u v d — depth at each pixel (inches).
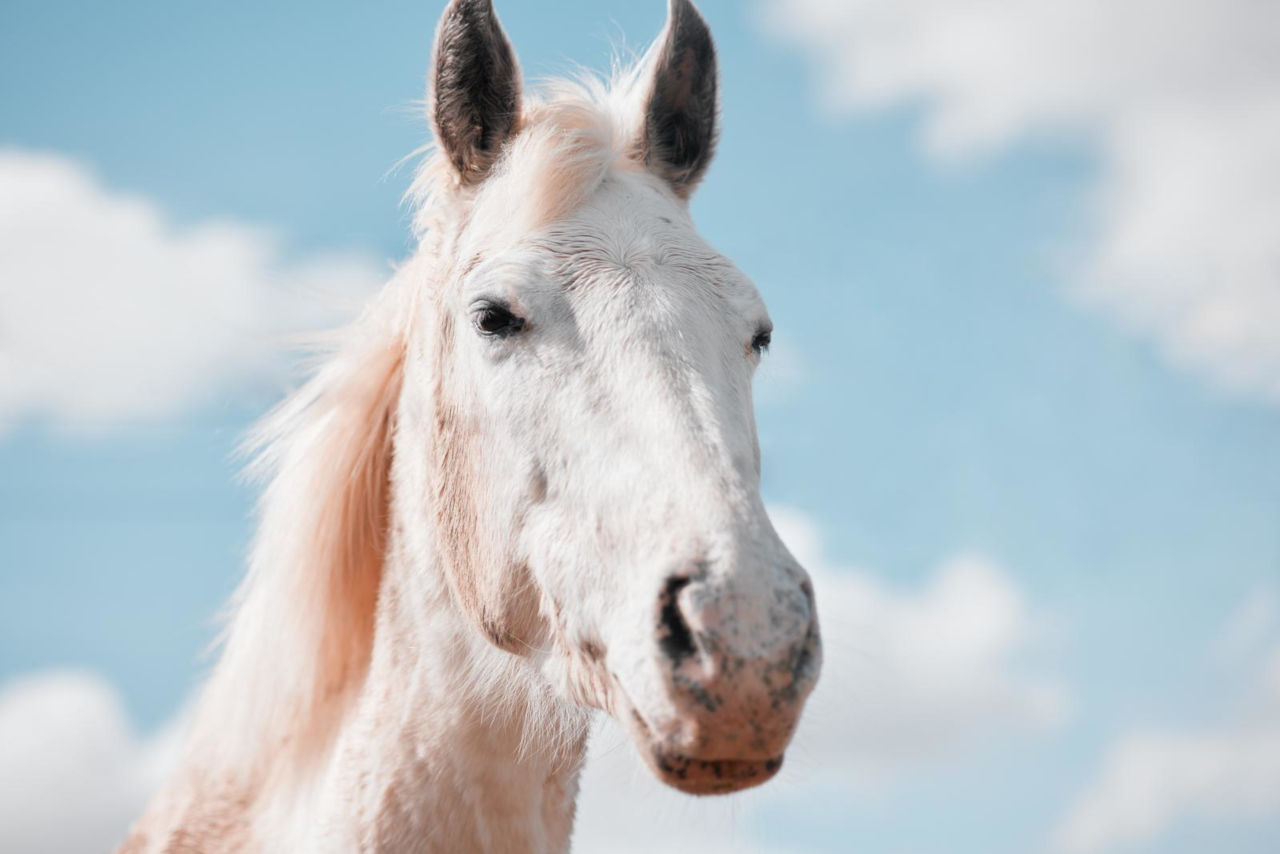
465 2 106.4
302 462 111.3
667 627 75.2
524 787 100.7
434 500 102.9
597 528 84.8
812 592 78.0
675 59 114.2
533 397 91.4
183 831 104.9
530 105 111.6
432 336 105.9
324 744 105.5
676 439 82.3
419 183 113.4
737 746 72.4
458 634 100.7
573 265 93.8
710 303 93.8
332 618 108.4
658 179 111.5
